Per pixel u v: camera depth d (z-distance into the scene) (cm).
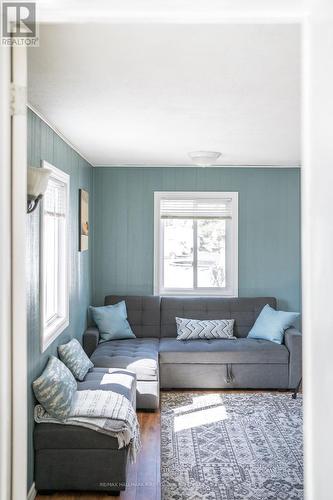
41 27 210
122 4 139
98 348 559
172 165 652
